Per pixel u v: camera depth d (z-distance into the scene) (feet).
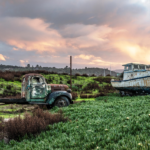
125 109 25.59
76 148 12.63
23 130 16.49
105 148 12.09
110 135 14.29
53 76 92.68
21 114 27.61
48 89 31.99
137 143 12.05
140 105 27.55
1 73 75.20
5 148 13.79
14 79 70.44
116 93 63.67
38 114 22.27
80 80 96.27
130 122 17.20
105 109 26.48
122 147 11.57
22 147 13.78
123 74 63.31
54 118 20.62
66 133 16.78
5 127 17.10
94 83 89.40
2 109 32.58
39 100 31.09
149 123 16.08
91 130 16.20
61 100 31.86
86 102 38.60
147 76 49.67
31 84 30.50
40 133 16.89
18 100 29.81
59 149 12.64
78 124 18.98
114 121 18.79
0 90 53.42
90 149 12.41
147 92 51.83
